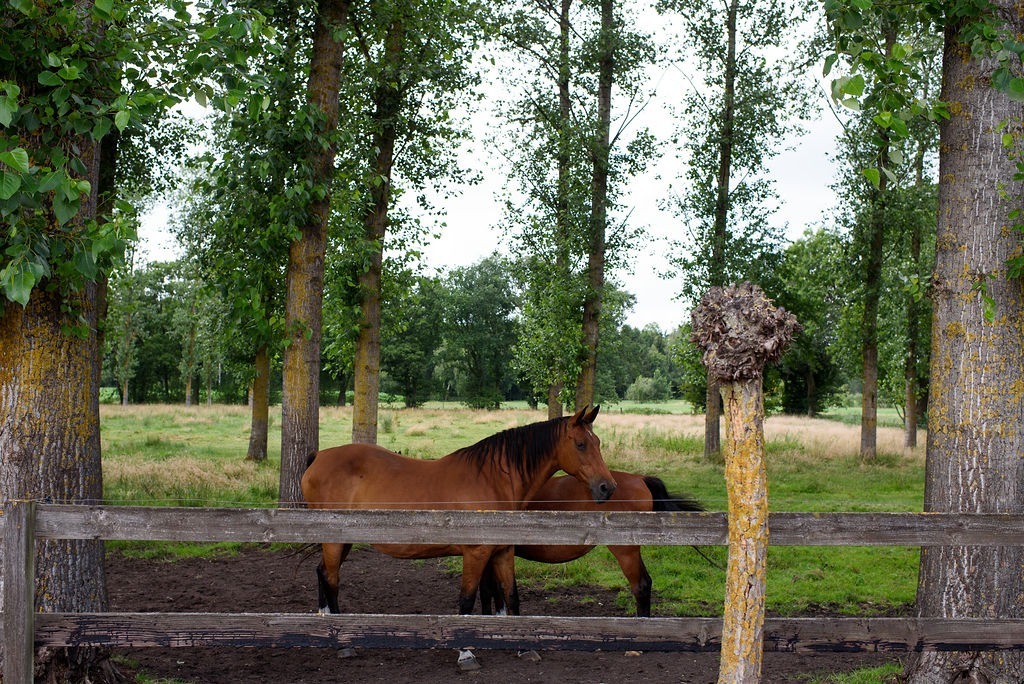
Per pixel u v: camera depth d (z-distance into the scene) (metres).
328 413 41.31
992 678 5.04
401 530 4.18
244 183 10.98
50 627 4.19
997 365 5.20
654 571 9.58
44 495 4.84
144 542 10.98
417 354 65.25
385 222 15.73
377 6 12.54
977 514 4.26
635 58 18.36
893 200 20.72
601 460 6.50
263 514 4.16
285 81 10.67
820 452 23.33
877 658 6.35
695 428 33.00
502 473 6.56
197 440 25.62
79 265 4.48
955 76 5.43
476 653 6.52
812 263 22.62
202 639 4.24
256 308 11.11
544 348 18.39
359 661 6.27
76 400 5.01
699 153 20.88
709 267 20.75
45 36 4.69
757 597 3.68
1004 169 5.24
